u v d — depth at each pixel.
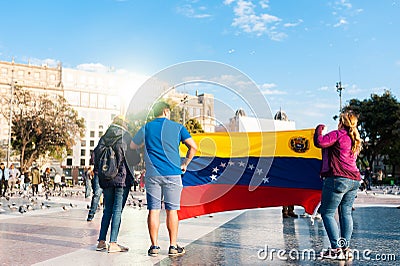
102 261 4.58
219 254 4.99
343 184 4.70
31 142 49.75
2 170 19.53
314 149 7.67
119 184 5.13
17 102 47.69
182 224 8.11
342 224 4.91
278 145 7.66
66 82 99.25
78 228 7.59
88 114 92.44
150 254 4.90
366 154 50.97
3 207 12.63
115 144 5.19
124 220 9.09
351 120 4.85
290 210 9.59
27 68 98.06
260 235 6.60
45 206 12.79
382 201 16.14
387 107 47.28
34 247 5.51
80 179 53.88
